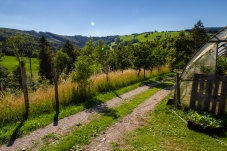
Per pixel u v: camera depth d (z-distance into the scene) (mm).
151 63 26906
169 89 20188
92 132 9547
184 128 9547
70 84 15680
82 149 8008
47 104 12977
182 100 12414
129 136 9016
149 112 12484
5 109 11148
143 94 17781
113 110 13016
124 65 34812
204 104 11078
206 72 11688
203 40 67750
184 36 34562
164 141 8289
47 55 64812
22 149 8180
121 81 21500
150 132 9328
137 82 24422
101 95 17016
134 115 12000
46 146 8336
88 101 15180
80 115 12227
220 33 11352
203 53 11883
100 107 13938
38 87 16422
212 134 8883
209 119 9820
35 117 11844
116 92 18438
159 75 32312
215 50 11500
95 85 17844
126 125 10414
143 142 8289
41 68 63688
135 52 26547
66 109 13266
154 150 7566
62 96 14219
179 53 33406
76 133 9367
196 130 9289
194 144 7992
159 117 11227
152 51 27828
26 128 10086
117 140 8688
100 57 24797
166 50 34375
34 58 98438
